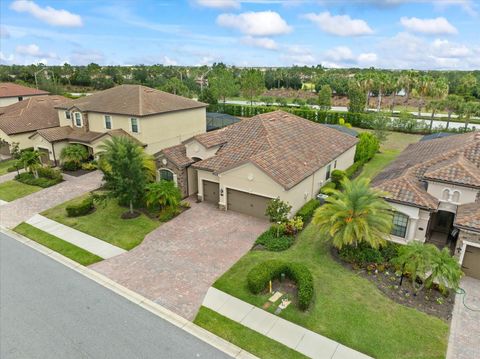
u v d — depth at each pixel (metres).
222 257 17.56
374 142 35.97
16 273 16.44
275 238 18.86
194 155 25.47
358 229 15.67
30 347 11.93
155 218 22.12
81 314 13.55
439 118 59.59
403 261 14.23
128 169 21.33
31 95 55.72
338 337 12.22
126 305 14.06
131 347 11.87
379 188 18.73
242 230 20.44
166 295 14.64
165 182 22.55
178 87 77.56
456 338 12.20
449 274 12.96
